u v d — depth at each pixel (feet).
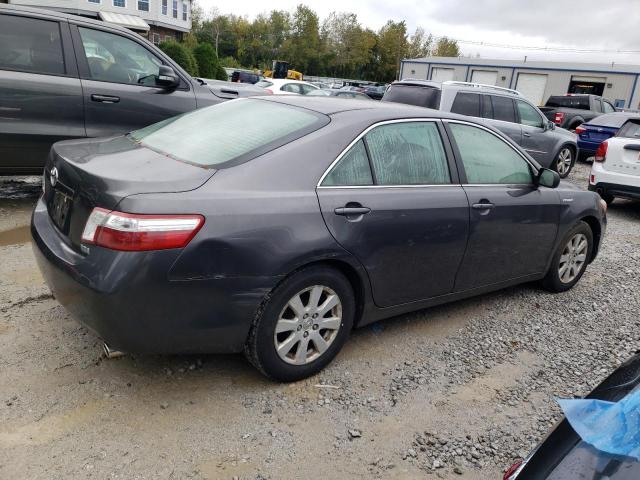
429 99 30.09
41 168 18.63
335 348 10.75
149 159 9.93
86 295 8.38
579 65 133.39
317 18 259.19
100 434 8.64
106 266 8.20
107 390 9.71
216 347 9.28
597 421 4.77
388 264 11.03
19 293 12.89
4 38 17.38
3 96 17.21
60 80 18.07
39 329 11.39
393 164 11.27
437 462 8.74
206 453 8.46
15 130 17.60
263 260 9.08
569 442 4.79
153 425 8.95
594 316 14.89
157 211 8.28
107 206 8.38
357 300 11.06
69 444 8.37
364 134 10.83
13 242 16.19
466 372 11.48
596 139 45.93
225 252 8.73
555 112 59.16
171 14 144.05
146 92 19.67
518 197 13.60
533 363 12.11
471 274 13.00
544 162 35.42
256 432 9.02
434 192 11.78
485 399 10.58
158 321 8.54
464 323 13.78
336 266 10.37
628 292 17.04
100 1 123.65
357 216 10.30
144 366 10.52
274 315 9.53
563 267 15.93
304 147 10.04
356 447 8.93
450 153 12.41
